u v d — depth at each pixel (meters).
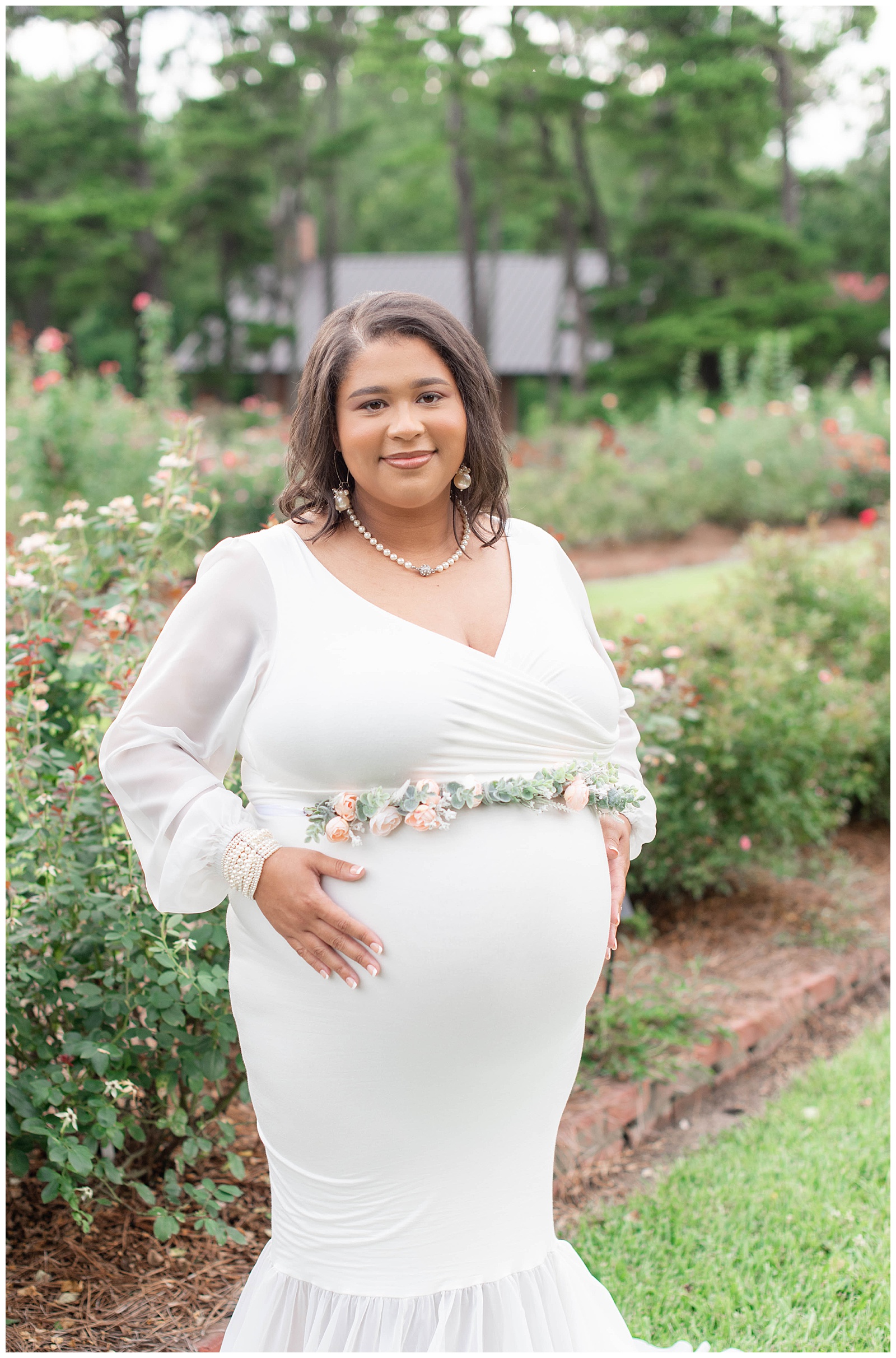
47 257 28.59
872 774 5.95
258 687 1.97
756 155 27.30
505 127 28.22
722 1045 3.86
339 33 29.55
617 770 2.12
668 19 26.28
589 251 36.44
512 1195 2.02
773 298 25.66
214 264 34.38
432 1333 1.97
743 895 5.11
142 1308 2.55
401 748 1.85
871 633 6.27
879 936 4.83
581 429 16.94
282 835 1.92
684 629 5.13
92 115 28.20
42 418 9.15
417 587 2.00
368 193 40.31
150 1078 2.77
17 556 3.14
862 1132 3.54
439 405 1.93
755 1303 2.76
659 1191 3.23
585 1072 3.60
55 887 2.67
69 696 3.15
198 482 3.40
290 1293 2.07
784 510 13.91
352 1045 1.90
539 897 1.91
